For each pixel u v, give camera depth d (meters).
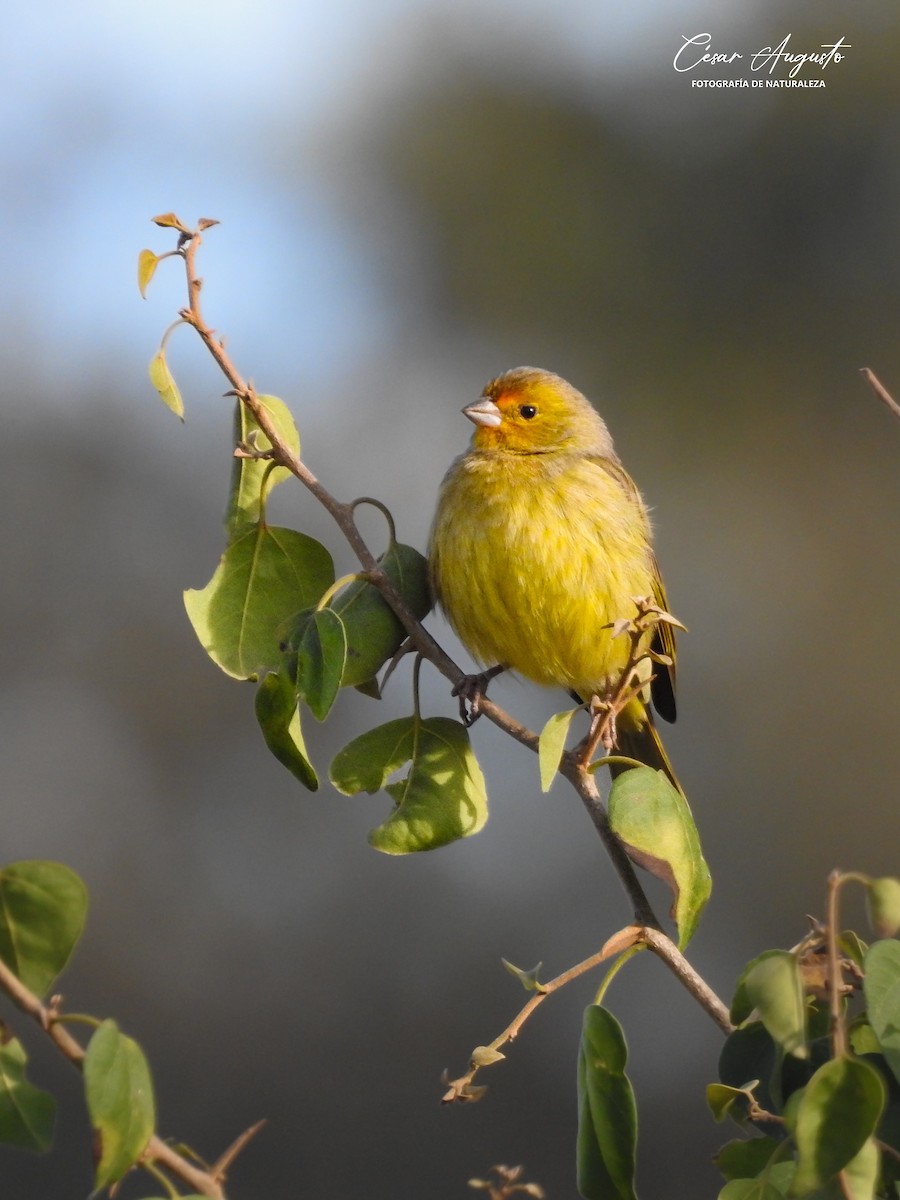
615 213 17.91
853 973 3.97
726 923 14.25
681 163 18.05
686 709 15.88
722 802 15.23
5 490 15.29
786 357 17.59
